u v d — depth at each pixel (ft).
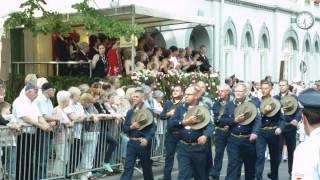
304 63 99.66
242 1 84.43
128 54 51.21
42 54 55.26
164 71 52.49
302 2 104.53
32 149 31.91
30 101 31.89
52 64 53.52
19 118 31.48
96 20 45.19
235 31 82.64
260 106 36.99
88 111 37.04
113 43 50.65
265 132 36.88
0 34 52.47
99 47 49.37
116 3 62.28
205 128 29.76
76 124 34.88
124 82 48.11
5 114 31.89
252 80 87.71
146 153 32.48
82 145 35.50
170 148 36.81
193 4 73.67
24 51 54.13
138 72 48.67
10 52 53.21
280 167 45.60
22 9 54.65
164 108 37.19
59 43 51.16
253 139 33.63
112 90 40.93
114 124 37.73
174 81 52.01
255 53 88.94
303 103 13.57
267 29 92.58
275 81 94.58
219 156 38.60
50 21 44.73
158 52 55.11
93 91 38.22
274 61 94.58
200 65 61.67
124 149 38.78
